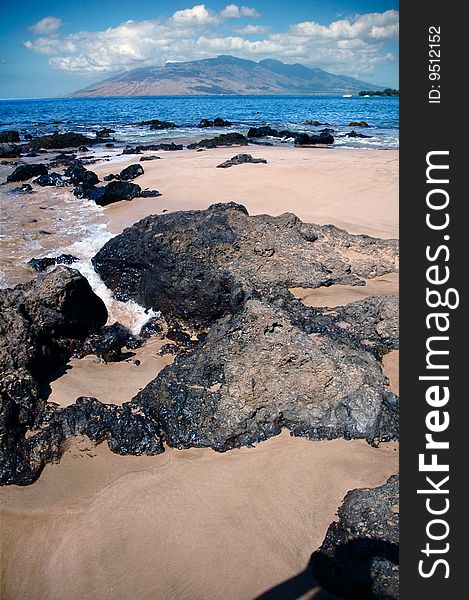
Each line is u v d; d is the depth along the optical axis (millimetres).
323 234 10180
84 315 8289
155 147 31953
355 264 9930
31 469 5852
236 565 4789
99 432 6188
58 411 6516
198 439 6121
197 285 8742
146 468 5891
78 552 5004
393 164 21453
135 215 16062
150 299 9320
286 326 6438
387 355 7516
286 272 9445
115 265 9953
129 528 5184
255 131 38062
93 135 43031
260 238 9469
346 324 7766
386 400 6301
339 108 88312
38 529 5242
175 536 5070
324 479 5555
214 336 6777
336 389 6223
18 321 7184
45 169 23891
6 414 6102
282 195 16797
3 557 5020
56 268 8023
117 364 7879
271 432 6176
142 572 4793
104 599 4605
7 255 12664
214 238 9148
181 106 111312
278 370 6301
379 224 13469
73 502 5492
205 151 29516
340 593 4520
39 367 7309
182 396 6391
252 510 5270
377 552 4555
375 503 4910
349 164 21672
